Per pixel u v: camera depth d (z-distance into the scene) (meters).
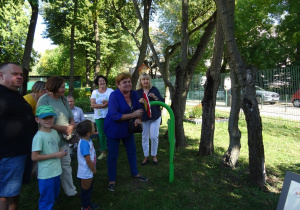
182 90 5.42
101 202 3.05
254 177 3.42
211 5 7.52
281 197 2.46
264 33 19.55
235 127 4.09
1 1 8.78
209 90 4.66
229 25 3.30
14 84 2.25
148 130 4.32
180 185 3.48
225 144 5.77
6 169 2.21
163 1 10.10
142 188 3.44
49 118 2.40
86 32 22.06
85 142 2.73
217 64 4.53
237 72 3.41
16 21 20.05
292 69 9.32
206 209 2.89
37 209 2.93
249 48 19.81
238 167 4.10
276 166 4.30
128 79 3.31
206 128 4.72
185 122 9.18
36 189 3.44
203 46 5.57
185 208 2.91
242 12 19.45
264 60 18.72
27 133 2.36
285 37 18.94
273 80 10.12
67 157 3.08
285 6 17.59
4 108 2.18
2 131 2.18
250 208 2.91
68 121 3.03
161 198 3.14
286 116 10.08
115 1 10.16
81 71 35.97
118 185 3.53
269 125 8.68
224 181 3.63
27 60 6.93
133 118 3.34
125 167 4.23
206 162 4.41
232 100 4.10
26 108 2.39
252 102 3.34
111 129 3.31
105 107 4.47
